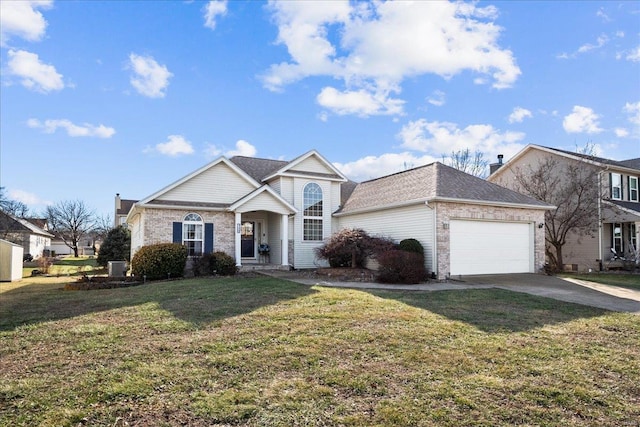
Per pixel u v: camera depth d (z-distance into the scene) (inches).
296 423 146.0
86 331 270.4
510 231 668.7
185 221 722.2
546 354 227.3
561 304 375.9
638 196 970.7
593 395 174.9
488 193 655.8
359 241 644.7
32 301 421.1
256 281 541.0
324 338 247.0
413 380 186.2
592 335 269.0
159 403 160.7
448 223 601.6
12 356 220.7
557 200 902.4
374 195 789.2
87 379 184.9
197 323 285.4
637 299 415.8
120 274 679.7
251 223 846.5
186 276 671.1
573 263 922.1
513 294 434.6
